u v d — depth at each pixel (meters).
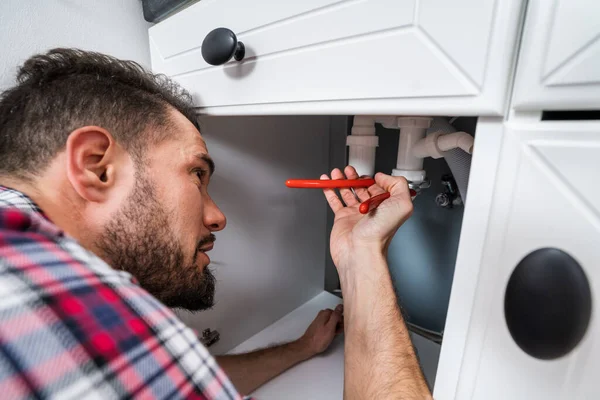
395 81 0.24
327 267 1.05
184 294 0.39
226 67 0.39
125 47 0.54
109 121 0.32
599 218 0.18
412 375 0.33
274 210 0.83
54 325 0.16
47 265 0.17
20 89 0.34
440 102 0.22
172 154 0.35
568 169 0.18
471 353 0.24
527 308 0.20
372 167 0.50
